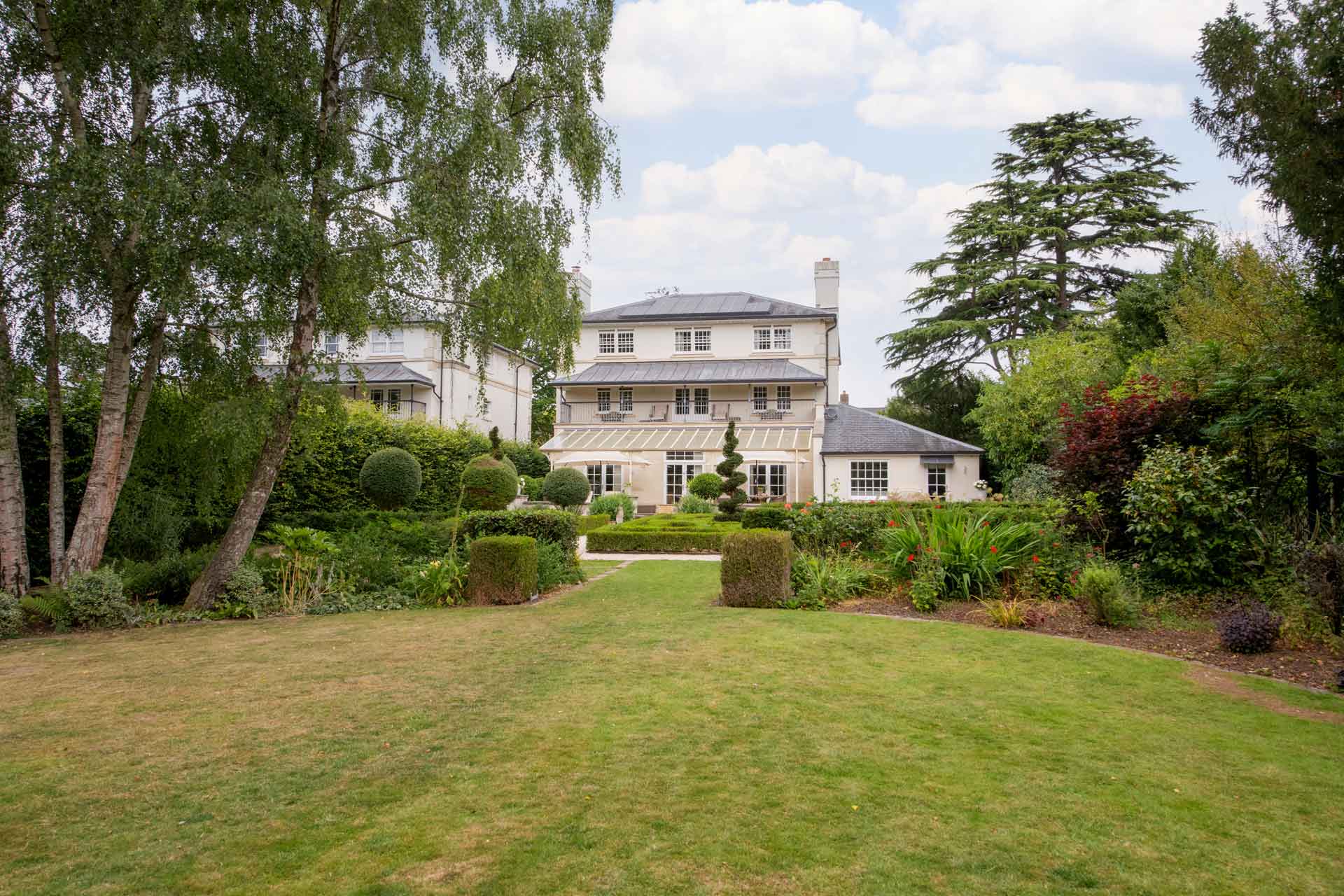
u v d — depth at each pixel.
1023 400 28.92
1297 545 10.22
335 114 13.36
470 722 6.30
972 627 10.10
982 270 37.38
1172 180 35.16
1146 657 8.40
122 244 12.02
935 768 5.24
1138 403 12.61
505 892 3.64
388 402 42.38
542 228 14.13
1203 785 4.95
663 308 48.00
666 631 10.02
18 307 12.16
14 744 5.89
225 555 12.81
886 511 16.33
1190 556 10.90
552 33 13.66
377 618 11.83
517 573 13.00
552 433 59.44
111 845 4.18
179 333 14.18
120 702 7.10
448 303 14.19
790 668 8.00
